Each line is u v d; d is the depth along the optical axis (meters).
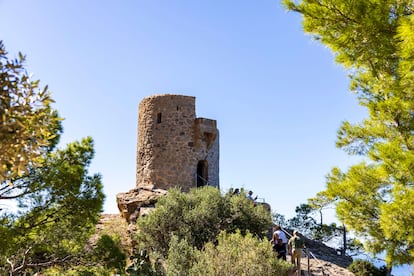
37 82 4.85
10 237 10.21
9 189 10.64
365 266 16.98
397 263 9.77
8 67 4.55
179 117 24.64
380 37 7.39
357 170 10.45
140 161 24.94
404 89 8.06
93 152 12.13
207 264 11.86
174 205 16.69
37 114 4.92
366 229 10.52
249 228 16.44
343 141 12.28
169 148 24.20
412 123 9.90
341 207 10.65
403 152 8.12
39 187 11.11
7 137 4.50
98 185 11.83
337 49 7.83
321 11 7.40
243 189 18.39
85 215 11.53
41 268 11.62
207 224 16.19
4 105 4.51
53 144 11.70
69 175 11.30
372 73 8.91
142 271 12.13
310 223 29.95
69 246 11.71
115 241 12.52
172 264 12.30
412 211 7.82
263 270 11.88
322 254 19.61
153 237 15.98
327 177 11.61
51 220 11.47
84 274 11.22
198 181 25.31
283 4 7.81
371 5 7.14
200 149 24.66
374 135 11.55
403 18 6.88
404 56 6.55
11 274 10.33
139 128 25.67
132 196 21.94
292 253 13.60
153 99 25.20
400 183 8.44
